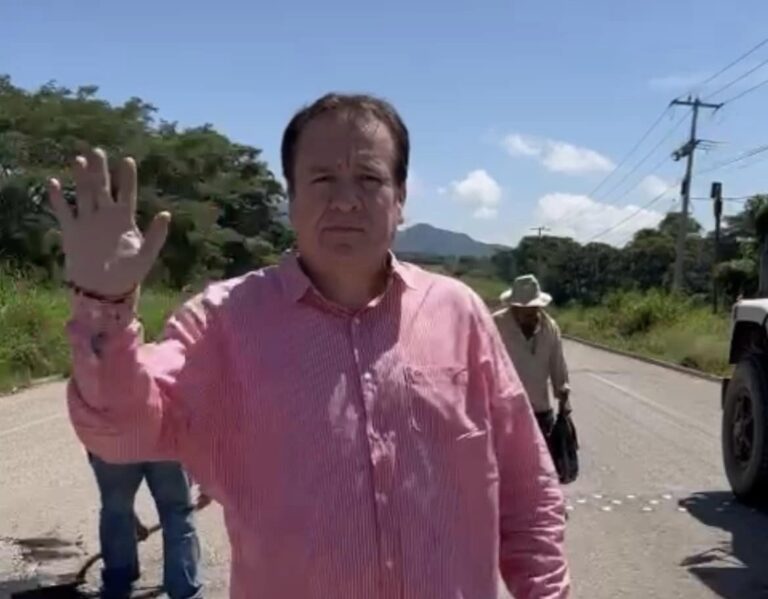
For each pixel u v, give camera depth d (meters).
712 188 47.66
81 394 1.89
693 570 6.70
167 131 69.88
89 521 7.62
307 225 2.13
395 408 2.04
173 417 2.04
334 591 1.96
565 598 2.28
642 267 86.12
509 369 2.30
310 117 2.16
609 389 20.53
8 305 20.38
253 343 2.06
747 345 9.06
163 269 53.16
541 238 101.38
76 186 1.86
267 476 2.02
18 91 60.38
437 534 2.01
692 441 12.61
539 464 2.31
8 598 5.79
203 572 6.25
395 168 2.17
